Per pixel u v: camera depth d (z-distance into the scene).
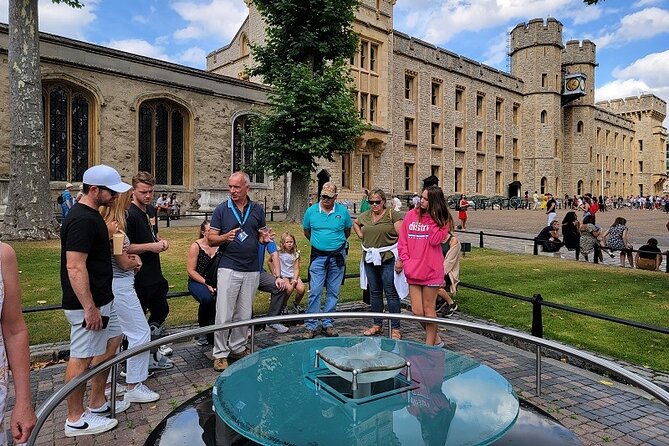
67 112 20.06
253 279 4.85
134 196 4.39
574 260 12.59
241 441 2.59
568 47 53.84
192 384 4.41
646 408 3.94
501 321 6.60
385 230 5.83
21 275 8.55
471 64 43.44
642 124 76.50
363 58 33.12
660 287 8.84
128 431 3.52
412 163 38.12
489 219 28.66
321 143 18.09
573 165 54.50
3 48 17.58
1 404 2.02
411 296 5.06
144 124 22.55
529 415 3.04
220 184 24.84
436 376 2.82
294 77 18.17
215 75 24.25
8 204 13.61
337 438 2.08
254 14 31.39
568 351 2.72
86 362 3.33
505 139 47.81
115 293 3.81
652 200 58.62
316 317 3.37
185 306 7.05
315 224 5.93
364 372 2.38
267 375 2.76
